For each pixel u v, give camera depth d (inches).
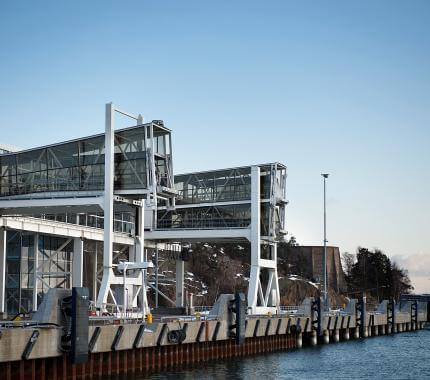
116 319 1854.1
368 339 3550.7
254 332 2450.8
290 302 6318.9
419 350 2957.7
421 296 5408.5
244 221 3282.5
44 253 3235.7
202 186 3425.2
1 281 2886.3
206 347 2183.8
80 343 1534.2
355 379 2049.7
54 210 2667.3
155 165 2536.9
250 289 3120.1
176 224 3464.6
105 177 2474.2
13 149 3403.1
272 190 3272.6
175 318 2166.6
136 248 2593.5
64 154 2608.3
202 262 6063.0
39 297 3169.3
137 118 2583.7
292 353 2647.6
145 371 1873.8
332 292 7337.6
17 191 2701.8
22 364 1425.9
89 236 3235.7
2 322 1472.7
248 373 2020.2
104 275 2389.3
